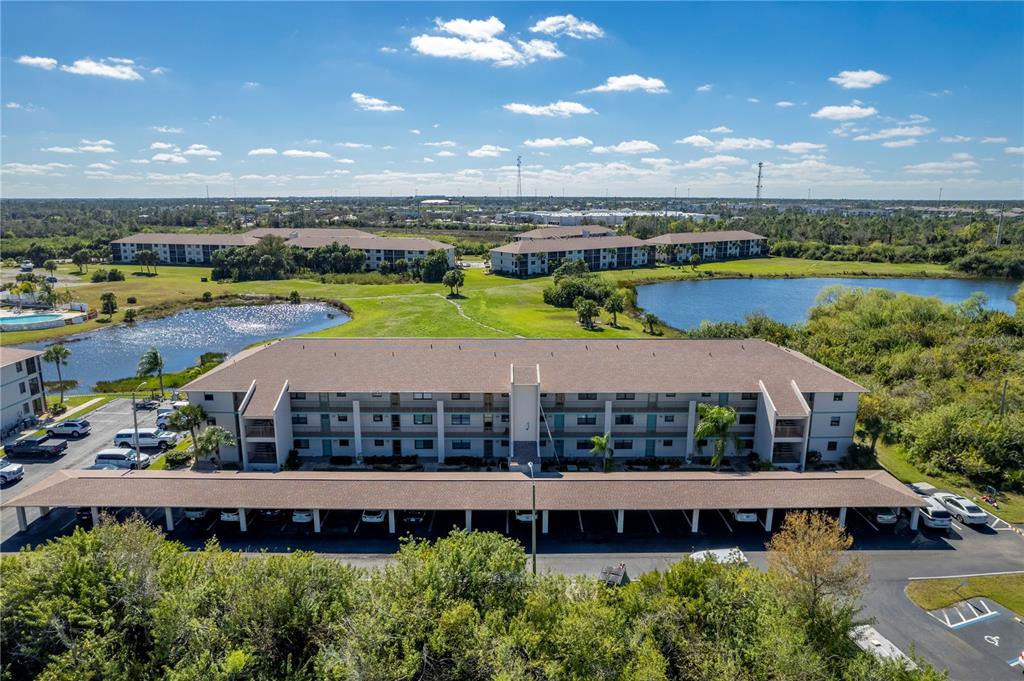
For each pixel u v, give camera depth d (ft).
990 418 242.58
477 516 199.21
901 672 116.57
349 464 233.55
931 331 372.58
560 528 193.67
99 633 124.88
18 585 124.67
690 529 193.16
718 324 397.39
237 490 189.98
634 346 255.50
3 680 117.29
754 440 239.50
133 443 250.16
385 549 182.39
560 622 124.06
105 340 469.16
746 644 122.31
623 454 239.30
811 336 392.06
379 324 486.38
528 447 228.02
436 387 229.04
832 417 234.99
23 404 276.82
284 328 505.25
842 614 129.59
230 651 116.57
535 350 251.60
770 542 169.58
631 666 116.98
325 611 128.67
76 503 185.78
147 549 138.72
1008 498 214.28
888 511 200.44
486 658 115.75
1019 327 380.99
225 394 231.91
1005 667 138.00
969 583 167.02
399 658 119.03
